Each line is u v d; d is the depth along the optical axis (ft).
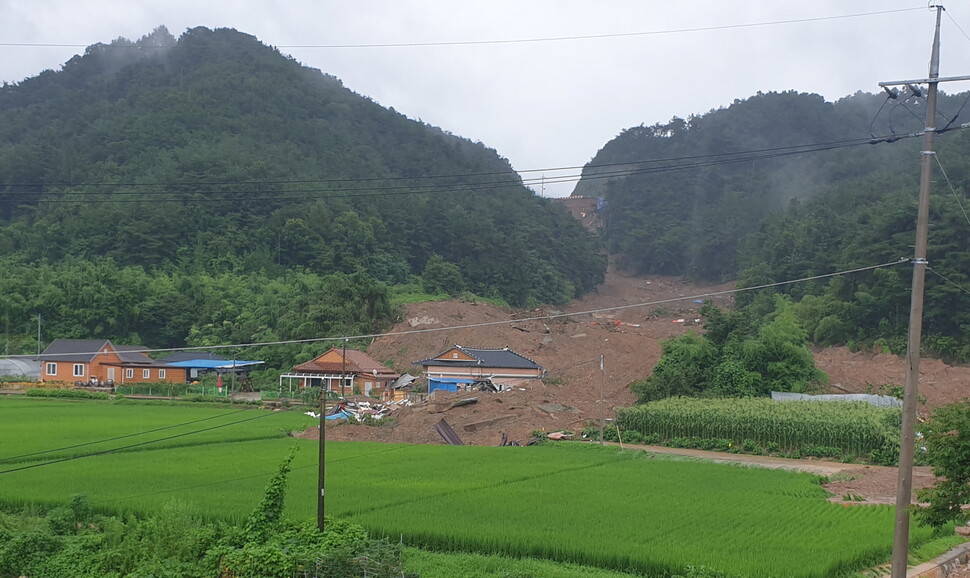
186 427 176.96
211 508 93.45
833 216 402.93
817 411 167.84
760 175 617.62
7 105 570.46
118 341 319.27
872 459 151.84
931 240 299.17
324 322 299.38
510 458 144.56
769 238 431.43
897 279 293.23
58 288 323.57
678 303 521.65
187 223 392.06
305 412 213.87
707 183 641.40
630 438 176.14
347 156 519.60
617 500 103.19
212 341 309.83
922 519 72.74
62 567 75.15
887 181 435.53
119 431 165.17
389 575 70.54
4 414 194.08
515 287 473.67
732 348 211.61
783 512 96.84
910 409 65.16
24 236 384.06
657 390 205.67
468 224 477.36
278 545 73.41
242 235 396.16
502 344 299.38
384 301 328.70
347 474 122.83
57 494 101.65
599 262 569.64
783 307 317.22
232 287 346.54
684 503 102.06
